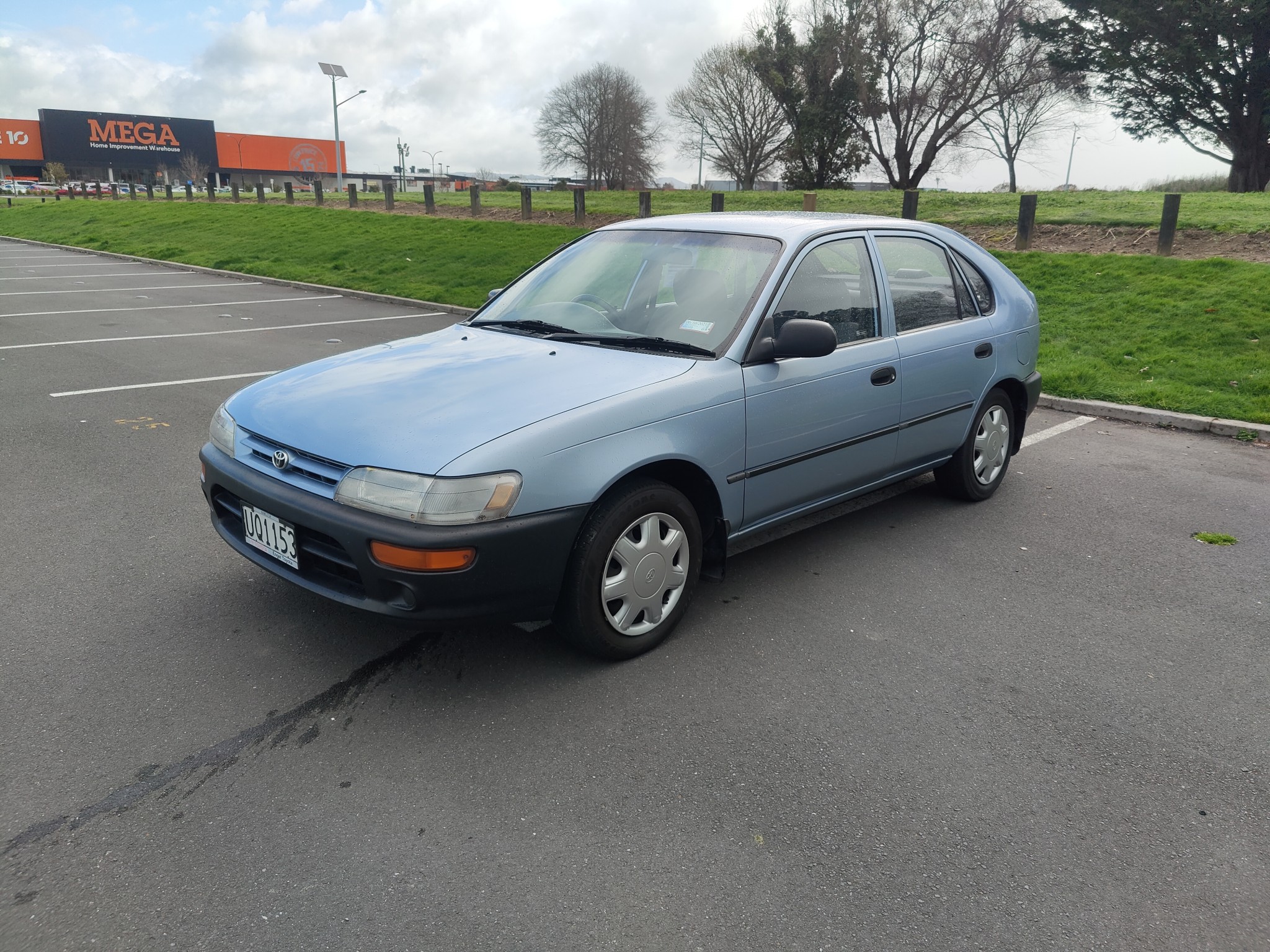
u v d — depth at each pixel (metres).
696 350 3.38
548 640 3.33
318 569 2.93
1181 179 34.41
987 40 35.28
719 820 2.36
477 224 20.80
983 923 2.03
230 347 9.46
